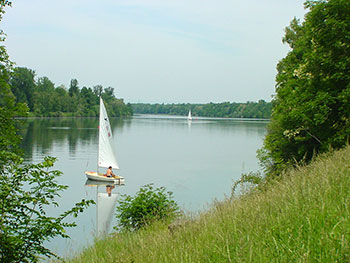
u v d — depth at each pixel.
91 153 46.69
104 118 37.31
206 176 33.91
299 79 18.61
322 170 6.91
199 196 25.42
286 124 18.83
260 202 6.21
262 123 167.62
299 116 16.34
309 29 16.58
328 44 15.46
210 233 5.43
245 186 8.55
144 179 32.75
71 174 33.97
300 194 5.52
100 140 37.31
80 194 26.77
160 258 5.13
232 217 5.70
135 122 154.50
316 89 16.52
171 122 165.38
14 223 5.10
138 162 43.12
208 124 151.62
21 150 8.03
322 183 5.70
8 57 8.29
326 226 4.10
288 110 18.62
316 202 4.91
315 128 16.75
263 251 3.94
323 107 14.94
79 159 42.06
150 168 38.75
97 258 7.97
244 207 6.11
